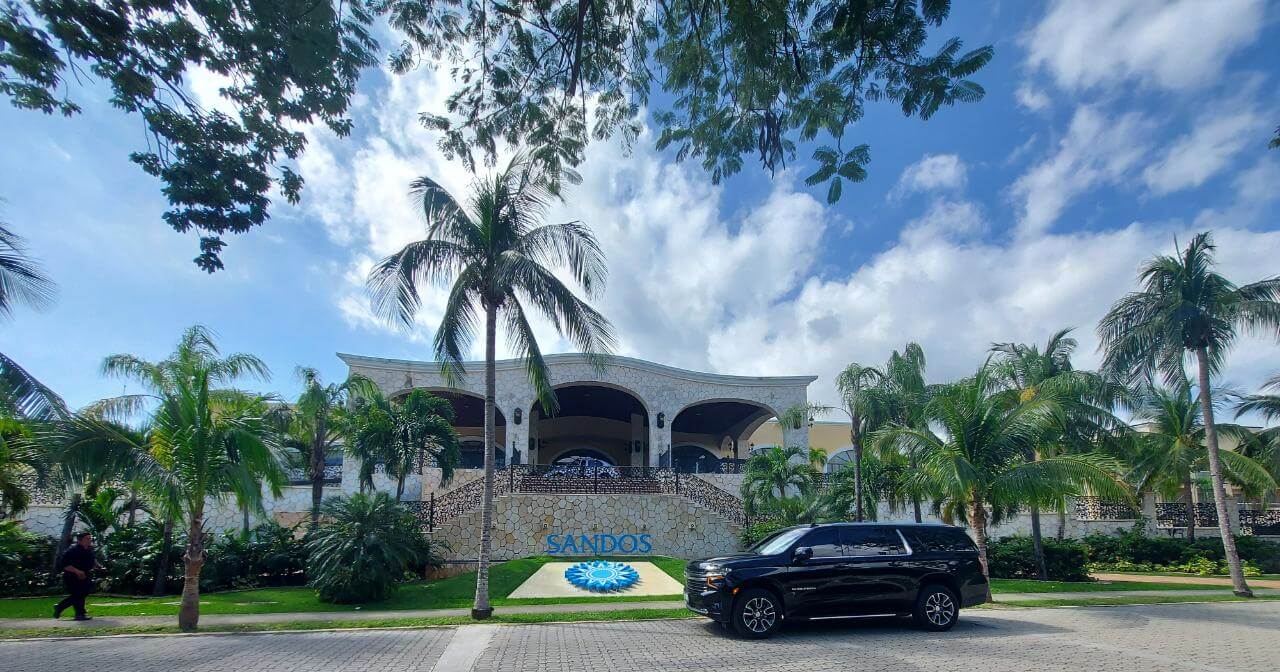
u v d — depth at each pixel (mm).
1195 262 18547
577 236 13852
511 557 21797
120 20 8367
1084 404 22766
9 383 11766
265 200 9898
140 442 15102
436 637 10891
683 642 10305
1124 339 18953
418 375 30172
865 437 20906
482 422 37844
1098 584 19641
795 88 10227
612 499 22875
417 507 22234
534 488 23156
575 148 12195
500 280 13258
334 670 8539
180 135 9195
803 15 9203
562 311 13844
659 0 10008
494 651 9711
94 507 19203
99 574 17875
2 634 11141
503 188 14305
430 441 23406
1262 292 18188
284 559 18734
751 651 9594
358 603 15109
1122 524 29281
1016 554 21297
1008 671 8297
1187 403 27391
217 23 8641
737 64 10453
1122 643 10211
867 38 8766
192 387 12984
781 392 33469
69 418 12258
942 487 15773
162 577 17359
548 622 12289
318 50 8898
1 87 8539
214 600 15727
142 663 8969
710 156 11758
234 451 13047
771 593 10695
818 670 8383
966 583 11375
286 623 12164
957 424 16016
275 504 25781
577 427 41312
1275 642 10477
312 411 20797
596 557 21391
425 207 14023
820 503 22500
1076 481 15266
